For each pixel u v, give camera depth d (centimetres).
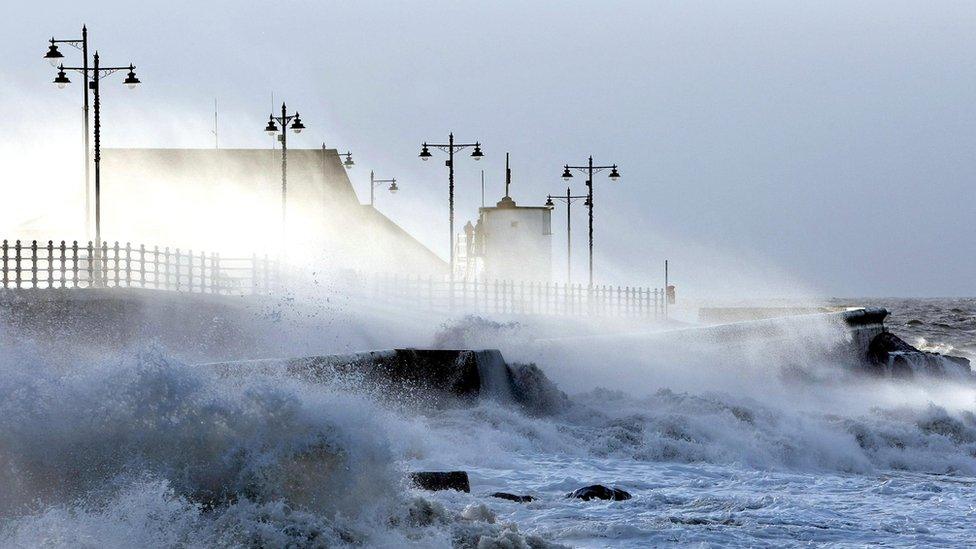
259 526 2973
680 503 4519
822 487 5131
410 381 7331
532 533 3769
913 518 4353
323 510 3167
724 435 6731
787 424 7138
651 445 6325
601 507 4312
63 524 2803
